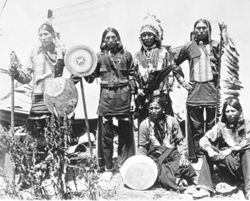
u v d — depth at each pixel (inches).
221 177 206.2
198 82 226.5
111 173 219.9
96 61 219.0
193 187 204.2
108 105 217.9
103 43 221.1
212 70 227.0
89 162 203.5
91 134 253.8
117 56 219.6
